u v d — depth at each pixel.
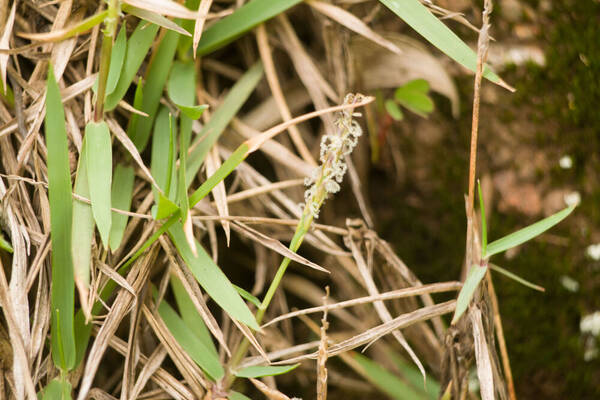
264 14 0.56
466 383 0.56
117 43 0.55
